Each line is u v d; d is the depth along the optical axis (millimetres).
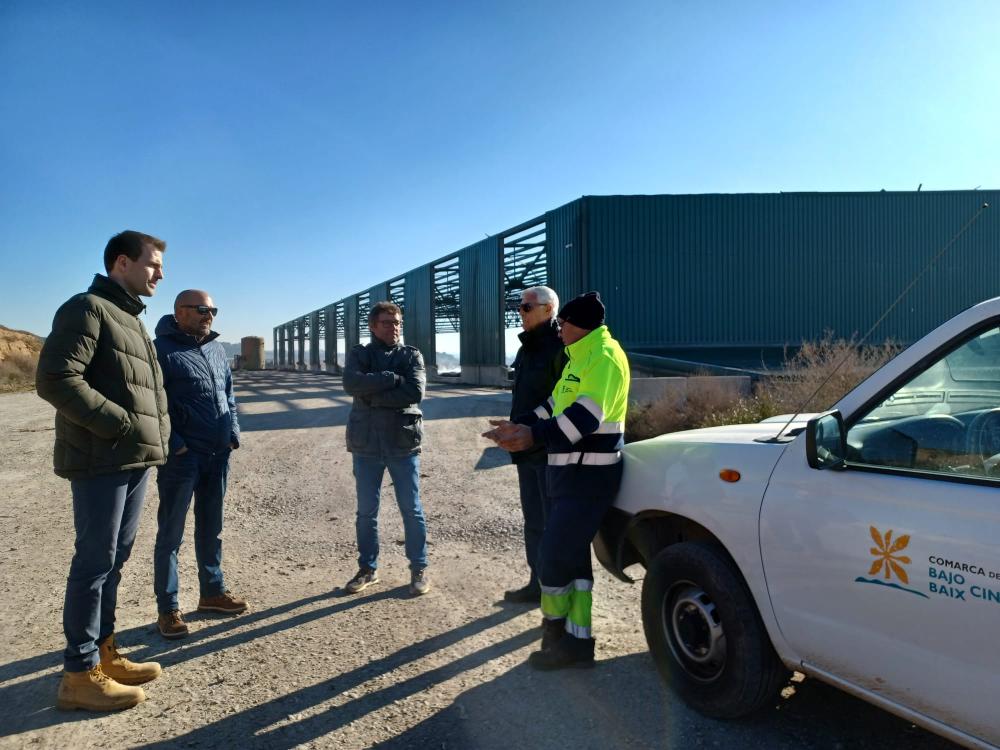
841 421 2492
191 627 4141
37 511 7250
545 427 3242
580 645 3438
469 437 11758
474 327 32000
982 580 1976
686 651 3062
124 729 3002
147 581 5062
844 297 25422
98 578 3160
